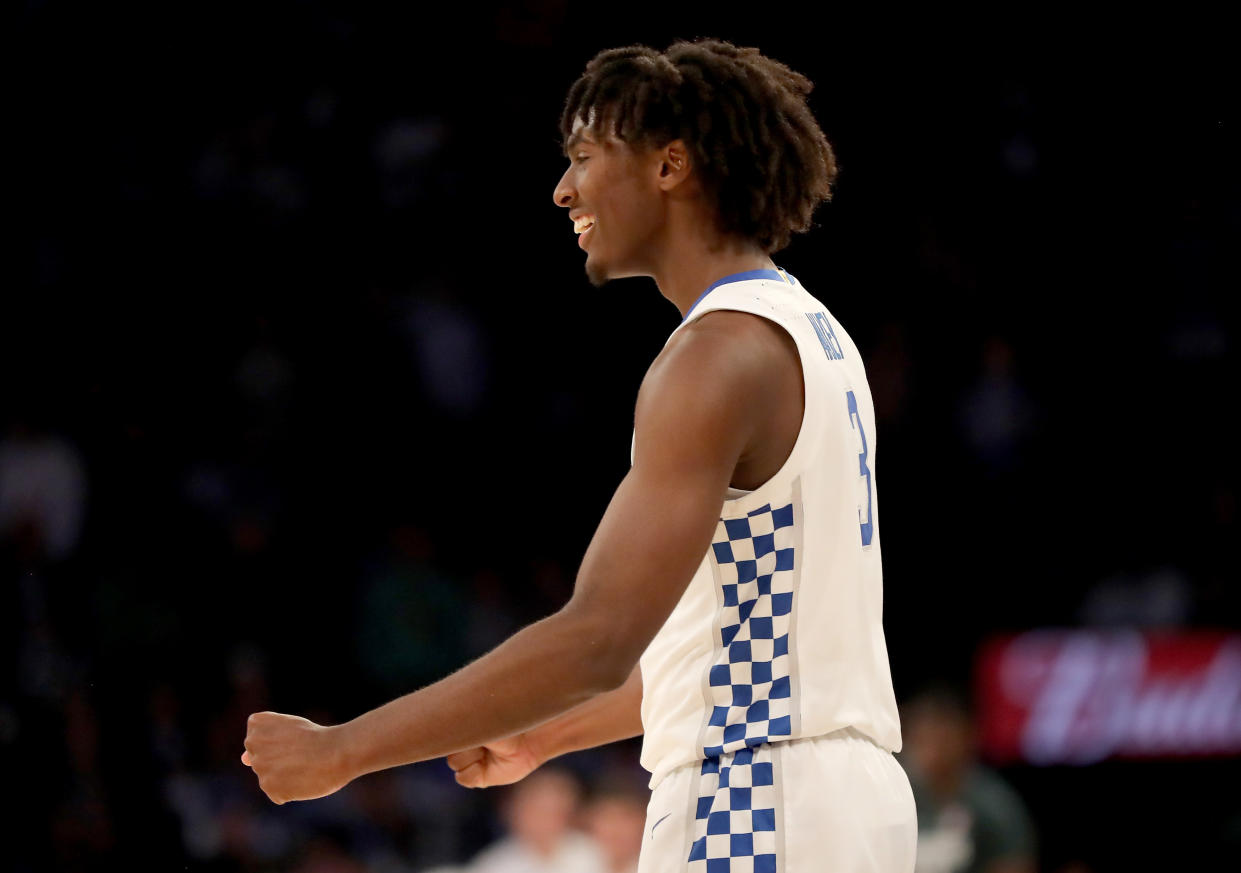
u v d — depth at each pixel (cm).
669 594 381
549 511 1711
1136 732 1405
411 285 1772
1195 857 1393
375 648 1490
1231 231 1877
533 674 377
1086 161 1927
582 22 1872
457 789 1366
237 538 1532
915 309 1836
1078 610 1638
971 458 1725
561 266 1816
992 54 1942
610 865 1095
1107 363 1822
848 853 395
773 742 400
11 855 1256
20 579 1408
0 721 1307
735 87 438
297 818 1311
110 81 1756
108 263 1683
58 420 1562
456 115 1850
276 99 1806
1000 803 1088
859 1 1916
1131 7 1941
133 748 1328
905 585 1661
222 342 1675
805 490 410
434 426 1702
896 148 1903
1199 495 1717
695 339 404
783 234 450
